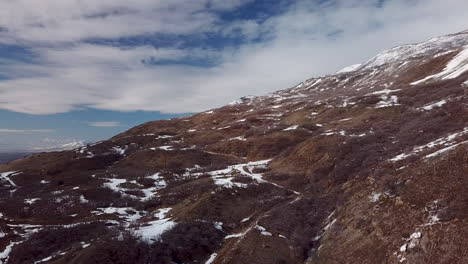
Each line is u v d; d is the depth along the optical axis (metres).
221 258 31.05
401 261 21.83
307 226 34.12
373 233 26.14
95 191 57.69
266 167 63.75
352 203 32.56
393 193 28.33
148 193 57.97
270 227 34.47
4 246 40.44
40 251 37.91
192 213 41.34
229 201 45.00
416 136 44.41
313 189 46.12
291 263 28.91
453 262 19.38
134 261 31.31
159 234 35.31
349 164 47.00
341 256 26.42
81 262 30.66
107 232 39.66
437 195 24.59
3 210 51.88
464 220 21.12
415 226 23.36
